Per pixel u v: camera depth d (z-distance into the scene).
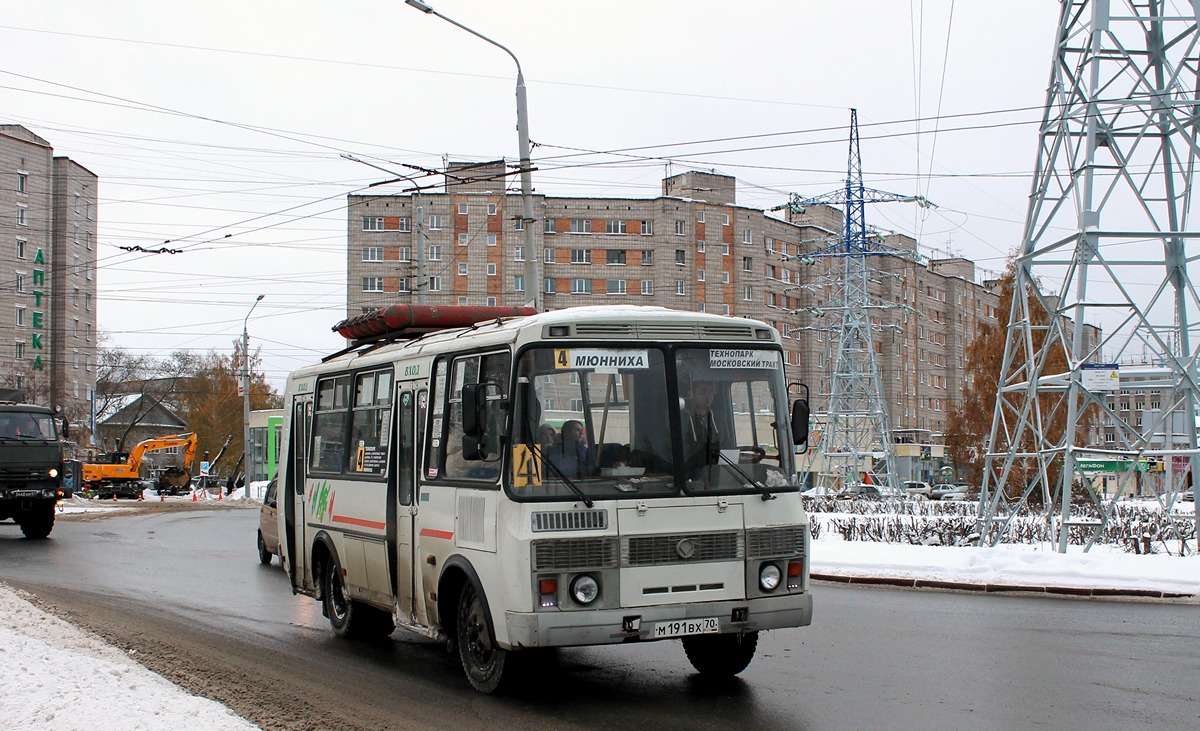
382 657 10.60
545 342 8.30
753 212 79.69
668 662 10.04
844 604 14.57
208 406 87.12
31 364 76.38
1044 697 8.34
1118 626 12.22
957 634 11.63
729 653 9.20
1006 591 16.28
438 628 9.34
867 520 25.61
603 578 8.02
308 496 12.91
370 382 11.27
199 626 12.30
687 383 8.58
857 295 59.62
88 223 86.75
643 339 8.54
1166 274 20.69
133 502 49.66
